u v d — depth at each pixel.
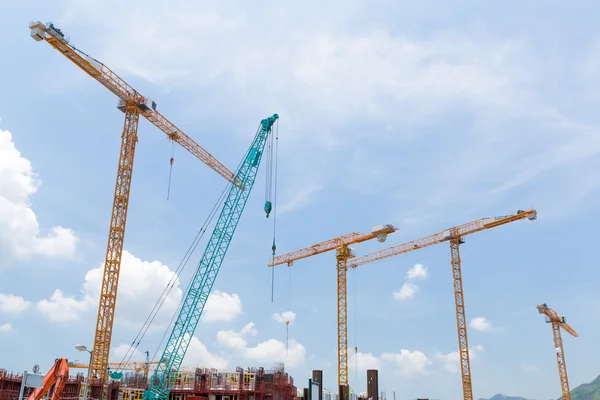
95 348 101.00
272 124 104.62
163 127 130.00
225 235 95.94
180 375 99.00
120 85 116.44
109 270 106.69
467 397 146.00
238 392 94.31
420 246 170.12
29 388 75.50
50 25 99.75
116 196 112.25
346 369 148.38
